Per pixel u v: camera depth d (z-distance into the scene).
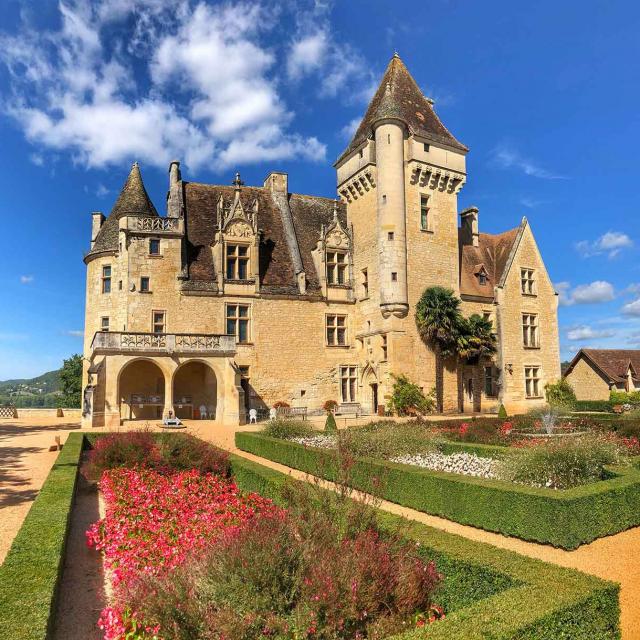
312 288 36.59
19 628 4.84
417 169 36.81
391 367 34.25
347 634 5.55
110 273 33.78
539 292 42.53
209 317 33.12
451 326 34.69
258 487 12.21
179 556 7.20
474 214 43.75
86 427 26.39
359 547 6.16
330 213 40.84
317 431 22.53
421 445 16.25
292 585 5.71
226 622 5.11
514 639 4.70
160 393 32.47
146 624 5.32
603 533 9.80
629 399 42.59
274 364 34.50
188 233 35.16
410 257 36.12
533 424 23.98
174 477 13.17
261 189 40.16
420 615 6.04
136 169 35.69
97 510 12.23
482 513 10.52
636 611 6.88
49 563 6.58
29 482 13.96
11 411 38.00
